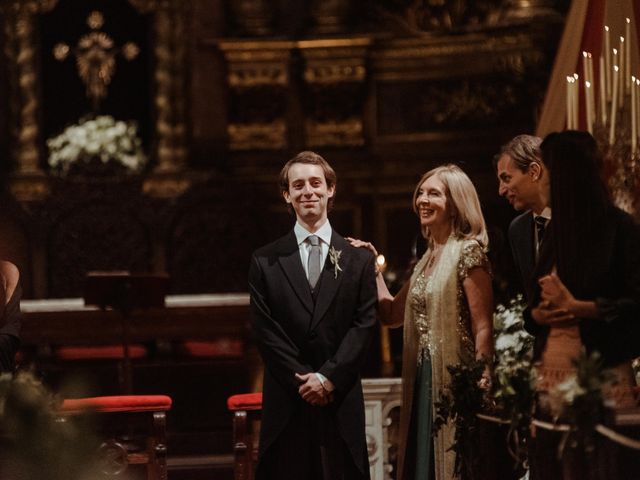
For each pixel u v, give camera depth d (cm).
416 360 695
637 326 559
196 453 1159
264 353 667
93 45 1661
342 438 652
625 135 806
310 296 672
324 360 663
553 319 572
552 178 575
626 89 837
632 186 793
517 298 802
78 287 1589
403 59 1644
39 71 1652
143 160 1644
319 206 686
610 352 565
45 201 1596
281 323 671
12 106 1645
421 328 689
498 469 646
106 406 783
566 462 558
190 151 1661
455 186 698
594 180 571
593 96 899
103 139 1620
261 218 1617
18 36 1645
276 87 1638
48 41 1661
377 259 728
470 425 630
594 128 811
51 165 1634
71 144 1622
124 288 1040
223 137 1661
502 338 770
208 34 1664
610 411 549
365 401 821
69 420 563
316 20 1639
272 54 1631
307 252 685
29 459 528
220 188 1614
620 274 568
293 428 657
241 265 1609
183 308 1216
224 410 1203
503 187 711
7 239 1584
